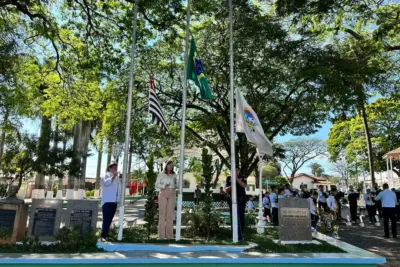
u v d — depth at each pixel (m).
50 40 13.54
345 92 13.52
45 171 16.70
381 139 35.62
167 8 11.80
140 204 31.19
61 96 16.17
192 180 44.78
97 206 7.89
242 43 15.45
